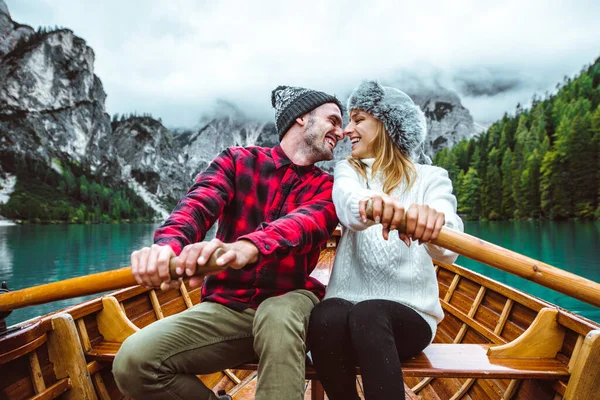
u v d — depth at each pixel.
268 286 1.48
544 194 54.69
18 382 1.46
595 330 1.47
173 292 2.87
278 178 1.61
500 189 67.75
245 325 1.40
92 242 42.00
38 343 1.54
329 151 1.64
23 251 32.84
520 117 80.81
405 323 1.35
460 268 3.13
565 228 40.56
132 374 1.22
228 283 1.47
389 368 1.17
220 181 1.55
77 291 1.21
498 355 1.62
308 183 1.62
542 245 25.59
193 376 1.34
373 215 1.15
